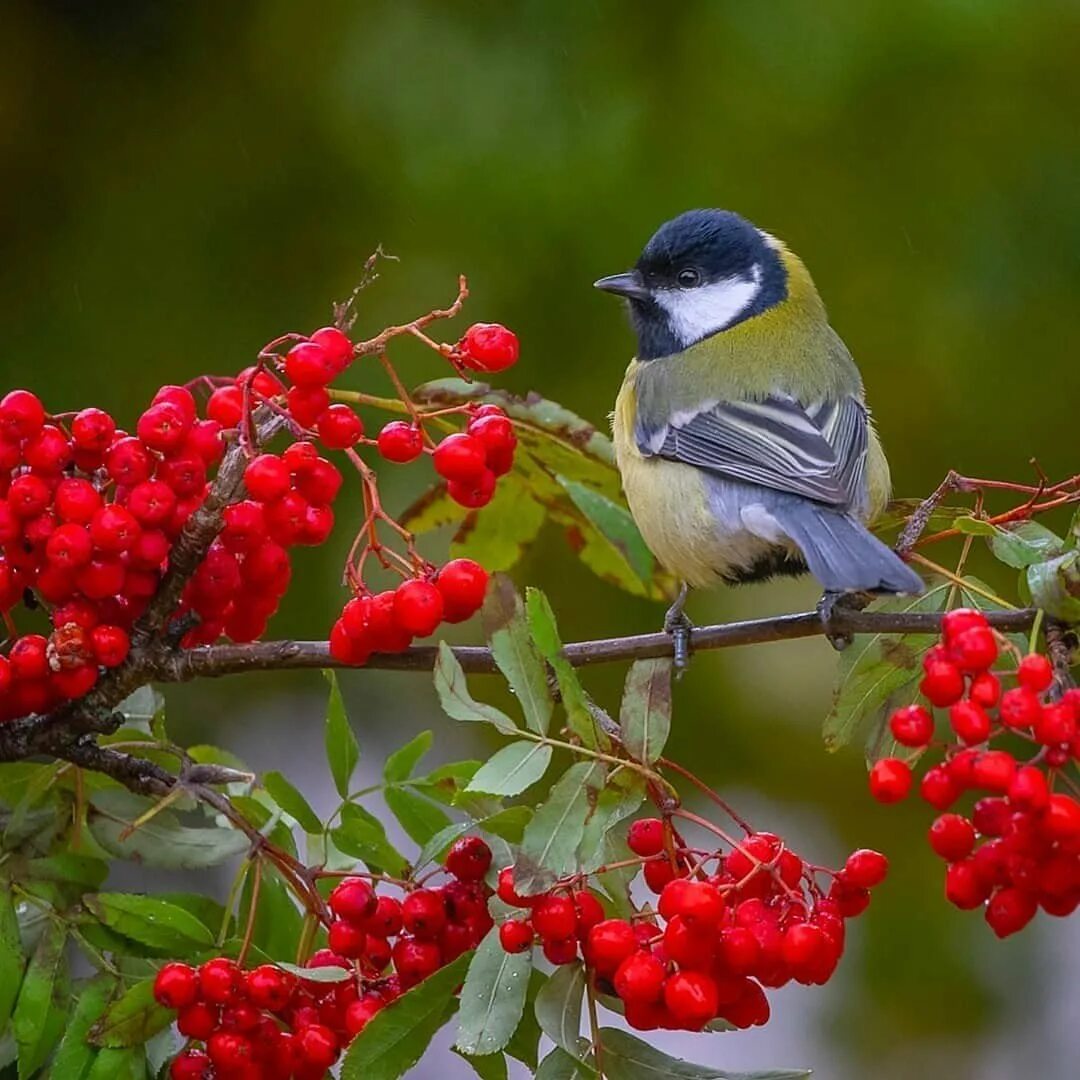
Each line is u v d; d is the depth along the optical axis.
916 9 11.04
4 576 5.61
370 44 11.54
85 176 11.50
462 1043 4.89
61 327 11.14
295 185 11.41
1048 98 11.20
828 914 5.22
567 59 11.36
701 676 11.88
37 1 11.68
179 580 5.57
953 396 11.28
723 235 9.93
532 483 7.45
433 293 11.18
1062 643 5.40
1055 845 4.95
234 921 5.81
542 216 11.08
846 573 6.08
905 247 11.26
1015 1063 11.64
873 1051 11.78
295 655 5.71
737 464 8.61
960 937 11.74
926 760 11.68
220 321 11.23
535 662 5.13
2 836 5.68
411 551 5.50
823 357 9.42
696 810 11.77
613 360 11.16
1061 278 11.18
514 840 5.18
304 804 5.79
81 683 5.57
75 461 5.52
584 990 5.09
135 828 5.57
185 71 11.73
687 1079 5.00
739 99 11.23
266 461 5.32
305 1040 5.33
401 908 5.47
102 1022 5.18
